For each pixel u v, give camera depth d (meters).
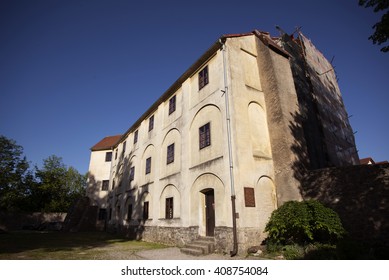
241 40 14.98
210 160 12.88
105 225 32.19
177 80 17.56
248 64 14.76
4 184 35.31
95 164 36.09
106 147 35.97
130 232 21.11
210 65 14.84
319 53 22.89
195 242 12.08
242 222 10.45
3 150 36.31
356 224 9.79
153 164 19.66
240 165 11.39
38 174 42.41
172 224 15.15
